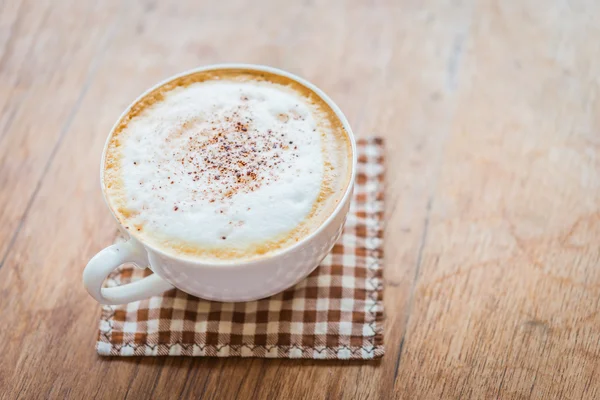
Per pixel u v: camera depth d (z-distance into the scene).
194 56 0.47
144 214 0.32
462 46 0.47
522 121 0.43
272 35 0.48
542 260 0.38
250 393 0.35
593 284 0.37
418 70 0.46
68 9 0.49
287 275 0.33
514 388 0.34
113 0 0.50
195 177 0.33
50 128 0.44
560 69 0.46
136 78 0.46
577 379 0.35
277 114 0.35
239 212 0.32
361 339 0.36
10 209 0.40
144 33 0.48
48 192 0.41
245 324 0.36
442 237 0.39
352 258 0.38
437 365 0.35
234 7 0.50
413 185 0.41
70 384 0.35
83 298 0.37
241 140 0.34
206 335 0.36
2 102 0.45
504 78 0.45
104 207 0.41
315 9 0.49
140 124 0.34
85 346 0.36
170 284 0.34
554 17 0.48
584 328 0.36
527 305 0.37
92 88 0.45
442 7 0.49
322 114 0.35
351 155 0.33
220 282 0.32
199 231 0.31
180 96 0.35
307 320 0.36
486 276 0.38
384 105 0.44
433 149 0.42
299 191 0.32
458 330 0.36
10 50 0.47
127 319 0.37
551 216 0.40
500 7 0.49
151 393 0.35
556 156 0.42
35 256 0.39
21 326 0.37
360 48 0.47
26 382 0.35
